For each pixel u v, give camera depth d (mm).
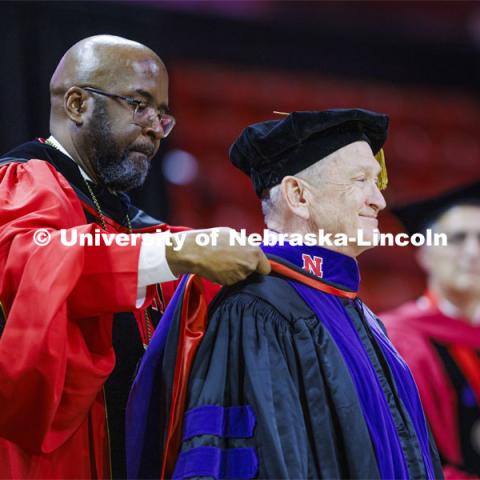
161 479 7633
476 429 14711
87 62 9539
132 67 9516
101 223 9500
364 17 32125
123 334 9078
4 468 8180
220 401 7414
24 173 8875
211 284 9469
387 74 32062
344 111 8219
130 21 22500
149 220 10289
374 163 8320
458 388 15023
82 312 7961
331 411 7453
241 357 7594
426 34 32500
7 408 7703
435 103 33062
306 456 7191
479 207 15711
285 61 30234
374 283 29469
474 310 15672
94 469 8477
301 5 31047
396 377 8219
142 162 9570
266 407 7227
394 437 7633
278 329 7656
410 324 15672
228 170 29141
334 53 30922
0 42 19750
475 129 34125
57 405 7629
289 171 8289
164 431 7770
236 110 29797
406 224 16328
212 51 28625
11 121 19391
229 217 28000
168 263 7809
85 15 21219
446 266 15695
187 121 29156
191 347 7781
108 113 9391
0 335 8188
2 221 8320
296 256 8164
